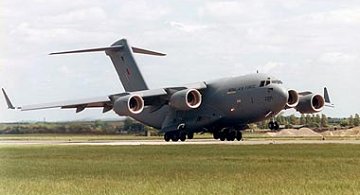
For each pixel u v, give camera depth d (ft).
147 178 93.97
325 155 141.90
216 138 255.29
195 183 86.43
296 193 75.56
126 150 169.78
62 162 127.03
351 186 81.87
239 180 89.71
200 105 242.78
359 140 248.93
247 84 230.68
